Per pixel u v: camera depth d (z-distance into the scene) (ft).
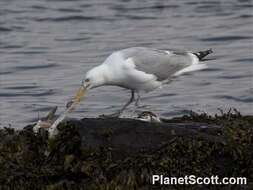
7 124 52.90
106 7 99.91
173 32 85.87
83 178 31.09
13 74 70.13
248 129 33.78
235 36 82.53
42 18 94.89
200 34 84.17
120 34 86.12
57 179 31.22
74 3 102.17
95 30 88.79
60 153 33.24
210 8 97.25
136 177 30.12
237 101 58.29
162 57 44.01
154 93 60.70
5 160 32.32
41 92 62.90
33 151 33.60
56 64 73.31
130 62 42.75
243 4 98.27
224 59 72.28
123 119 34.27
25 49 80.43
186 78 65.51
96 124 33.86
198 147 32.07
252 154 31.71
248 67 69.05
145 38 83.30
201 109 55.93
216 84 63.57
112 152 32.48
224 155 31.86
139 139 33.04
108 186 29.45
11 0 104.01
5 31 89.04
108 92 61.41
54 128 34.73
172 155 31.94
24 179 31.12
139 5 100.32
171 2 101.19
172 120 39.29
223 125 34.91
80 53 77.82
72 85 64.85
